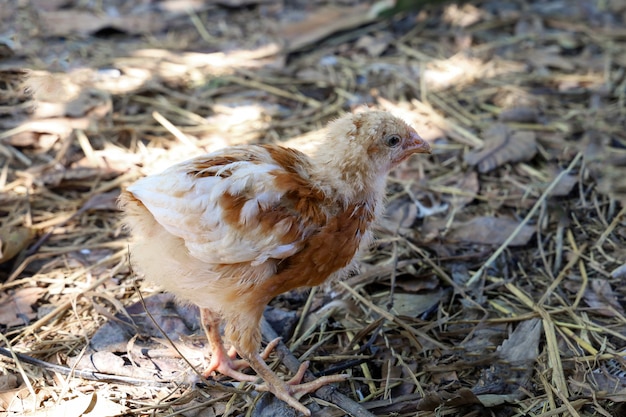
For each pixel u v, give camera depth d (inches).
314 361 19.1
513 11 34.3
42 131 25.3
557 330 19.8
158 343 19.4
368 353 19.3
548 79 29.2
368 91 28.5
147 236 17.1
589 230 22.7
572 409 17.6
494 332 19.8
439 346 19.3
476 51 31.2
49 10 31.9
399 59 30.6
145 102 27.3
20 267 20.9
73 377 18.3
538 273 21.6
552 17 33.7
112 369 18.6
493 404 17.8
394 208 23.5
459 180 24.6
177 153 25.0
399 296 20.9
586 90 28.5
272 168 17.0
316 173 17.5
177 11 33.5
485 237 22.5
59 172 23.9
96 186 23.8
